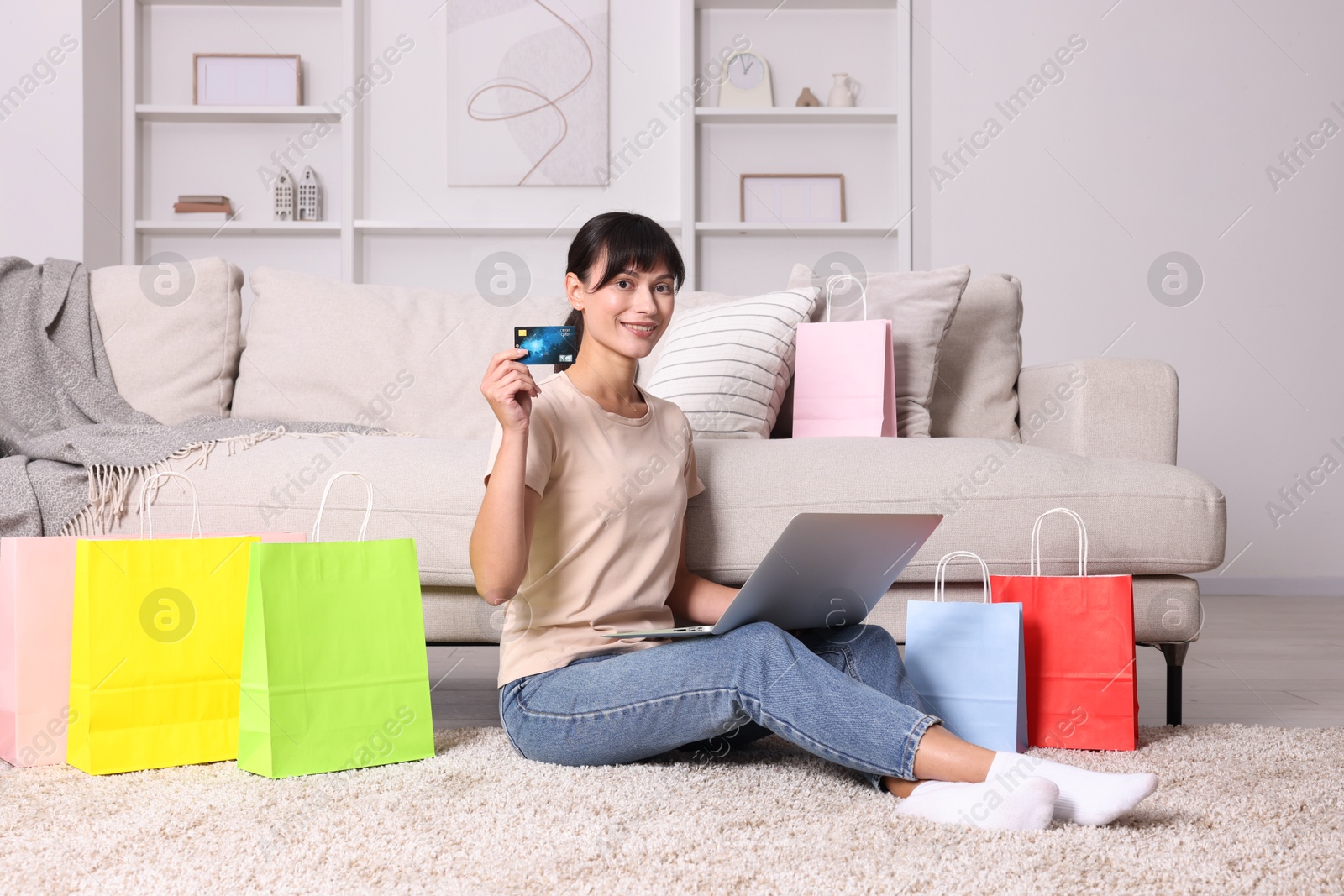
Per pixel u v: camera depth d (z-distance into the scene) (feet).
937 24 14.14
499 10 14.62
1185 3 14.07
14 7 13.30
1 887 2.99
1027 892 2.96
